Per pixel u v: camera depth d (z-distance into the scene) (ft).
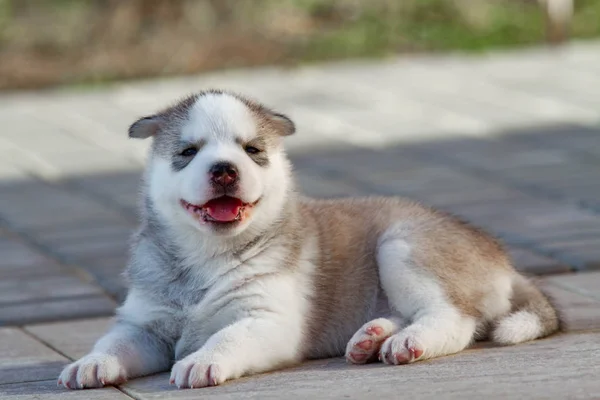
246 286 19.33
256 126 20.24
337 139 42.73
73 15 65.87
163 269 19.83
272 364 18.79
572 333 20.54
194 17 65.82
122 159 41.65
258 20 66.13
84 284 26.96
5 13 66.08
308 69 59.72
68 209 34.99
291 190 20.80
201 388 17.81
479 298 20.31
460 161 38.58
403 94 51.03
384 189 35.14
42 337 22.68
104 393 18.11
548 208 32.04
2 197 36.91
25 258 29.73
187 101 20.94
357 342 19.07
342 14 67.87
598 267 26.35
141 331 19.80
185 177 19.48
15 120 50.21
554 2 62.23
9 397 18.15
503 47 64.34
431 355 18.99
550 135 41.70
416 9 67.92
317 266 20.34
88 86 58.85
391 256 20.34
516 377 17.30
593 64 55.98
